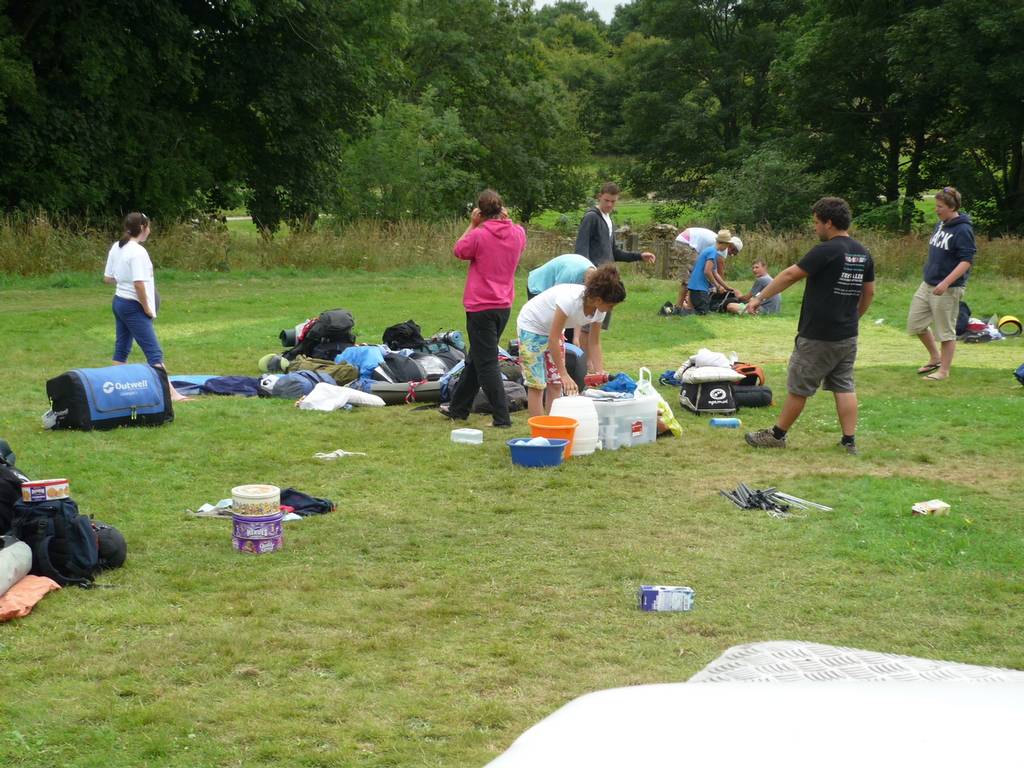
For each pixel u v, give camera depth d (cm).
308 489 712
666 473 773
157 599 497
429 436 881
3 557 491
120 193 3177
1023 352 1439
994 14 3778
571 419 808
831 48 4475
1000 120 4012
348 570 545
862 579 545
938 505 668
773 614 492
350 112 3750
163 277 2322
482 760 347
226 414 955
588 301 852
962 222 1170
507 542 602
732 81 5969
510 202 6109
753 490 699
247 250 2683
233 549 579
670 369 1254
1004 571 559
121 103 3134
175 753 351
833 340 824
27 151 2853
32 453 787
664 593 495
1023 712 88
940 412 998
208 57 3381
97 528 539
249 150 3659
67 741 358
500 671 423
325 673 421
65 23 2884
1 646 440
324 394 1003
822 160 4769
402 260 2703
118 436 855
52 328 1546
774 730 86
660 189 6197
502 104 5953
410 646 448
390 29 3738
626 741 86
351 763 345
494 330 905
